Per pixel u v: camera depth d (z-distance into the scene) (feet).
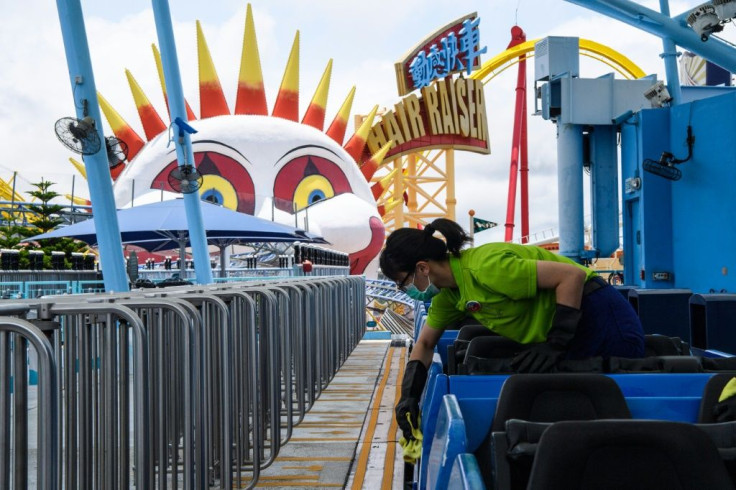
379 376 36.47
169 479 17.60
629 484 5.83
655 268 32.45
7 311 10.64
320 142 185.68
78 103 35.04
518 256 11.44
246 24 189.37
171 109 51.03
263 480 19.22
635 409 9.34
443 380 10.24
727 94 28.94
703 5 32.96
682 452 5.77
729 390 8.94
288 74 194.49
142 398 12.46
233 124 178.70
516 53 244.83
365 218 183.11
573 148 39.58
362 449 22.35
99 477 13.38
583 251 40.01
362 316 55.11
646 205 32.55
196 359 14.60
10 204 104.58
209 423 16.31
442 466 7.62
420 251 11.31
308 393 27.12
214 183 173.37
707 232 30.17
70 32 34.81
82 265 69.82
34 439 20.40
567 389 8.58
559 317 10.92
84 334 13.00
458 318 12.37
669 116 32.35
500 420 8.52
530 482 5.95
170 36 50.47
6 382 9.90
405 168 274.77
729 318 21.89
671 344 13.85
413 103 256.52
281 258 77.00
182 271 66.03
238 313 18.89
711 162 29.86
